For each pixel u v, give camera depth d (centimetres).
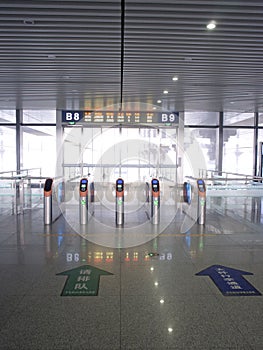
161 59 665
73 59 666
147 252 496
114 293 351
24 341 263
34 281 384
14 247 518
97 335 272
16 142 1393
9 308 318
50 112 1385
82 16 488
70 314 306
